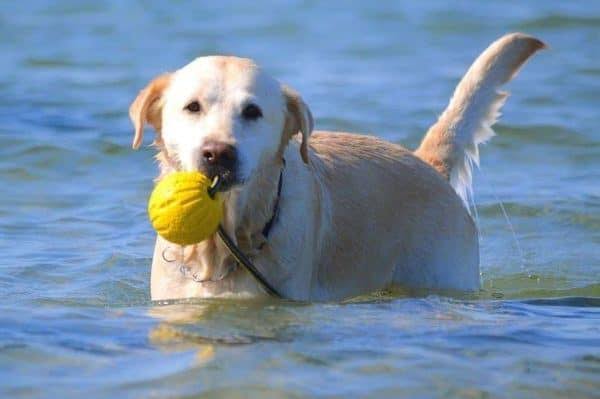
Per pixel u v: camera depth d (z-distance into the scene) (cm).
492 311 1055
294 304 1026
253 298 1035
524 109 2120
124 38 2947
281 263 1038
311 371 827
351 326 958
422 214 1177
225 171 950
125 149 1784
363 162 1166
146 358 852
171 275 1058
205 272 1039
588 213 1511
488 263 1331
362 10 3438
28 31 3036
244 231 1020
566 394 798
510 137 1917
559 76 2458
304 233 1048
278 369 828
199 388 785
